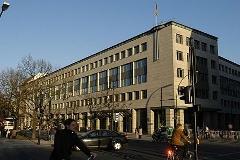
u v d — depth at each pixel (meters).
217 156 15.68
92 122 69.56
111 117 54.97
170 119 46.22
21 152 19.02
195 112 11.54
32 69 38.88
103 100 65.56
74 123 5.24
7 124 52.25
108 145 19.92
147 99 51.53
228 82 72.25
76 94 78.62
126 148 21.50
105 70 66.25
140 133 39.28
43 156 16.36
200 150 19.45
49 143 27.98
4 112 50.78
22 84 38.00
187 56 49.84
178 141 12.59
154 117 50.34
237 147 22.20
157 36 51.09
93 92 70.19
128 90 57.00
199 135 36.34
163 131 32.38
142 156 15.89
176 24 49.31
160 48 50.22
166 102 47.34
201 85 51.69
